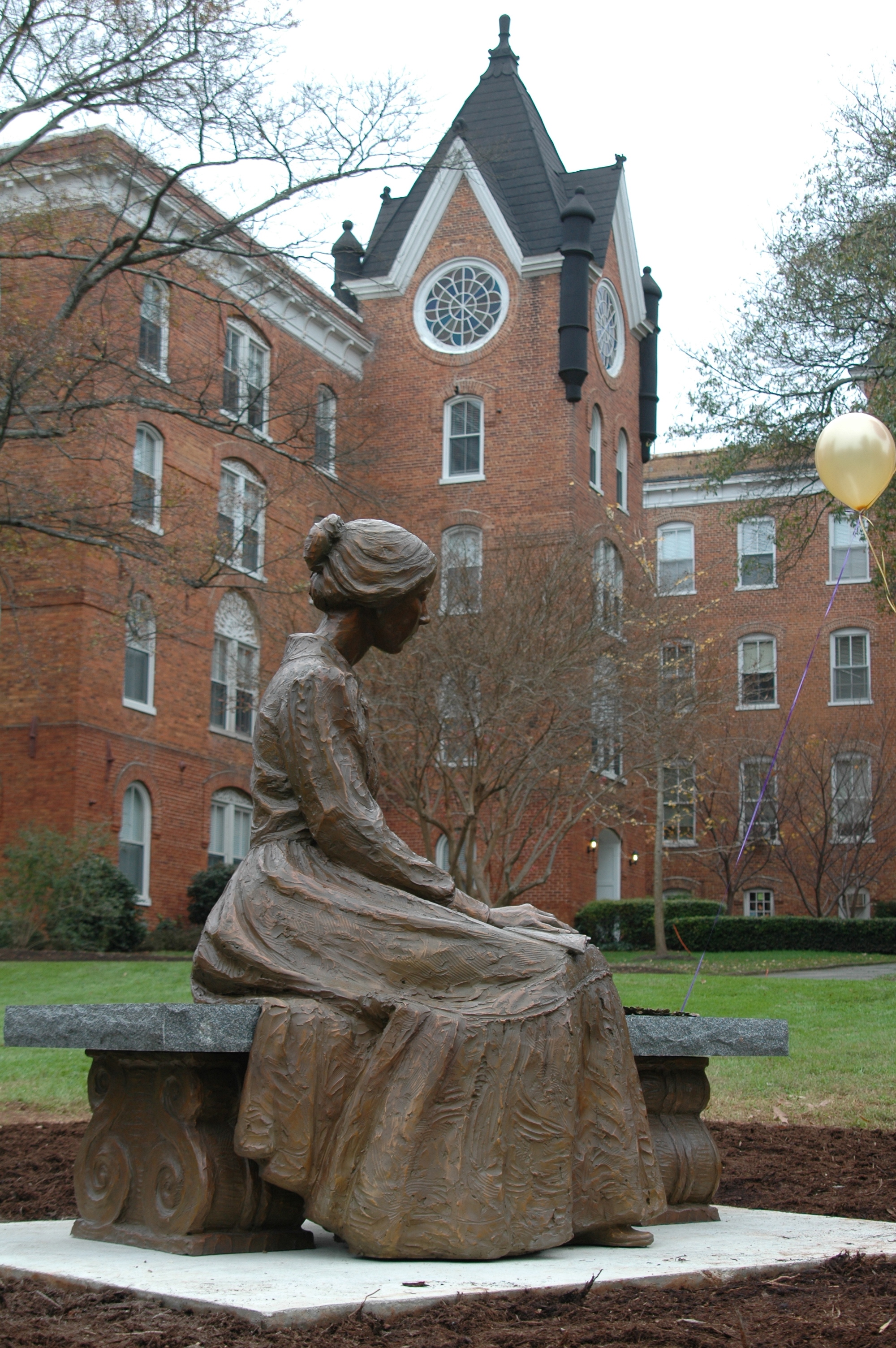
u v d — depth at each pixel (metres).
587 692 23.09
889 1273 4.29
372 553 4.93
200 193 19.72
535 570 24.23
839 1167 7.16
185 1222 4.34
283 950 4.49
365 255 37.28
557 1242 4.29
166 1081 4.49
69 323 19.89
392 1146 4.18
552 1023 4.40
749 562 33.31
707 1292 4.02
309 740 4.66
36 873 24.11
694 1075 5.39
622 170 37.34
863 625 39.47
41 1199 6.14
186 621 29.09
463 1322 3.57
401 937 4.45
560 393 34.31
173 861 28.45
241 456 30.45
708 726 29.12
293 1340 3.36
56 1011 4.41
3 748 26.11
